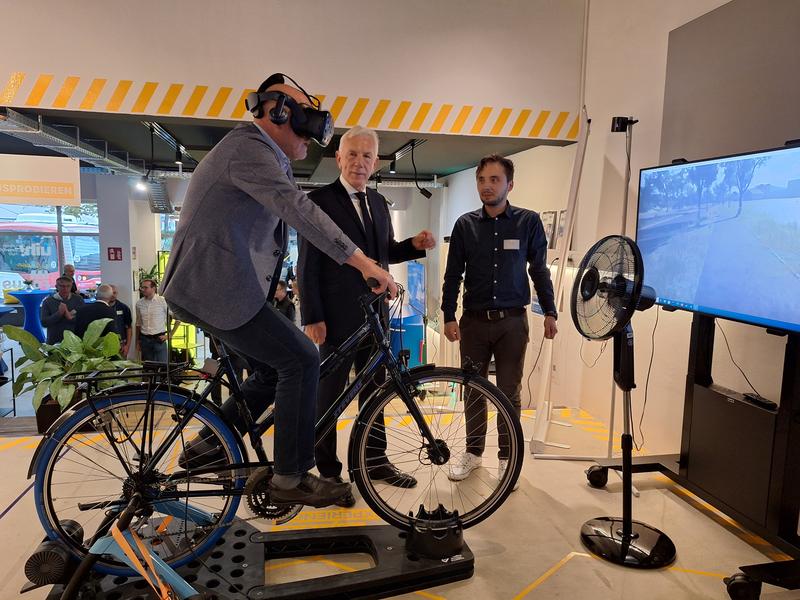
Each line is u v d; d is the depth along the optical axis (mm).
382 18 3047
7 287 10430
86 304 5535
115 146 5754
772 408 1970
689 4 2635
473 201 6496
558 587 1828
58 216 10438
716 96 2463
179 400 1750
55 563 1640
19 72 2736
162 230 10062
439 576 1821
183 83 2877
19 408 6043
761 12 2211
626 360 1940
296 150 1684
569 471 2736
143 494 1680
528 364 4211
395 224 10031
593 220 3455
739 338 2373
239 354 1756
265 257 1619
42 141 4137
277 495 1661
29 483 2502
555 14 3264
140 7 2795
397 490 2500
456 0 3127
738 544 2098
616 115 3199
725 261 2072
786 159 1791
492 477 2645
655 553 1963
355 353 2193
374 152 2256
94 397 1702
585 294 2012
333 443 2326
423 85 3143
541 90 3309
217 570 1783
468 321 2609
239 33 2900
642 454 2975
